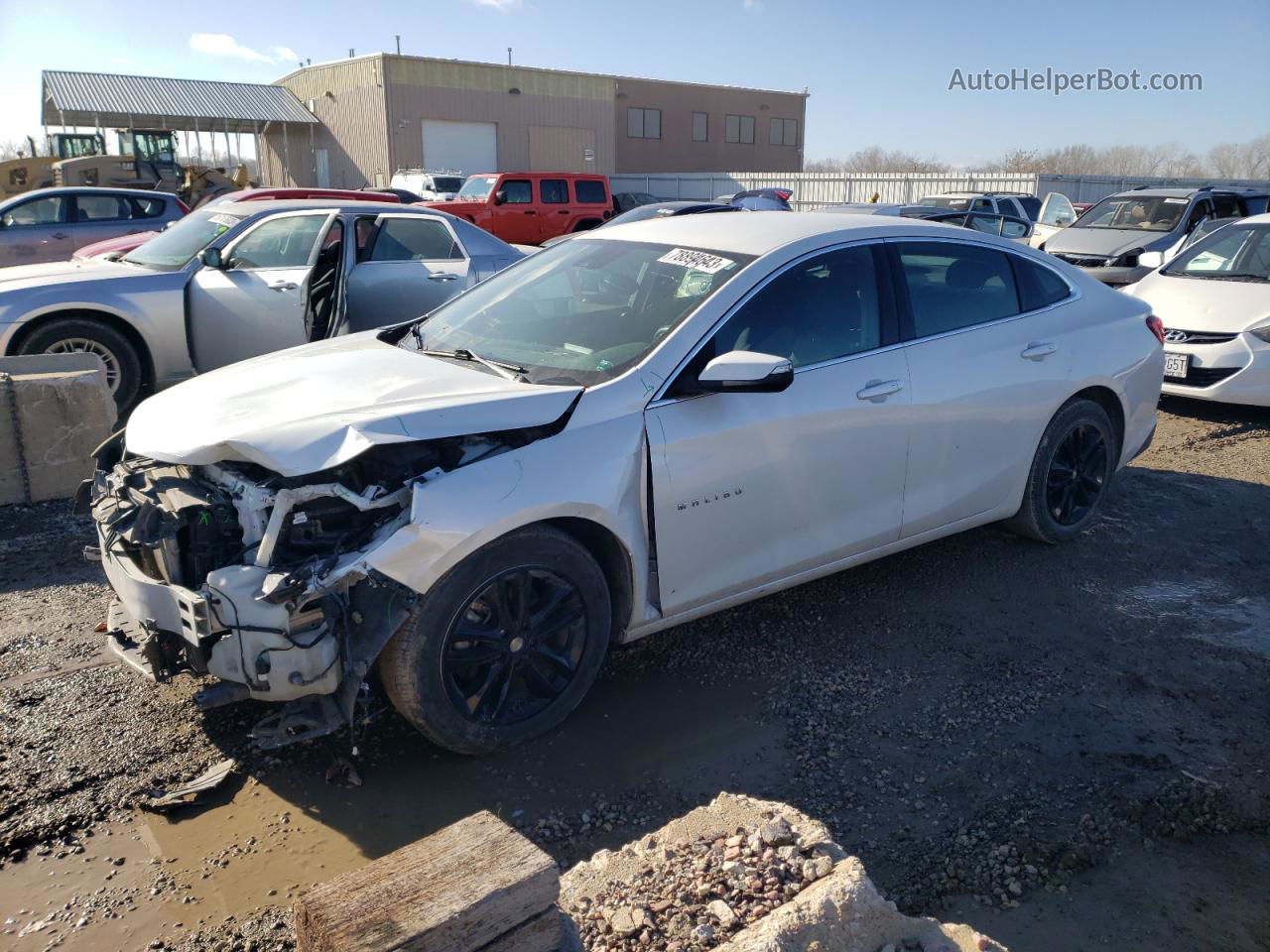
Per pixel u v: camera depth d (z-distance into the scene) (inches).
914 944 82.3
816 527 155.1
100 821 116.7
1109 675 153.3
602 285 160.9
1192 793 122.9
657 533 136.6
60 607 173.9
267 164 1749.5
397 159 1505.9
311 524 119.4
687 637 164.4
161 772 125.7
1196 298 328.2
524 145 1640.0
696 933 80.9
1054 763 130.0
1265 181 1107.9
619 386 135.0
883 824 117.4
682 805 121.0
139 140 1385.3
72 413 229.3
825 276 157.4
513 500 121.7
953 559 198.1
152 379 309.7
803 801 121.6
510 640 126.5
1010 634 167.0
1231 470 264.7
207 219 335.0
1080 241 576.1
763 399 144.9
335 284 280.2
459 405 123.9
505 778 125.9
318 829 116.2
